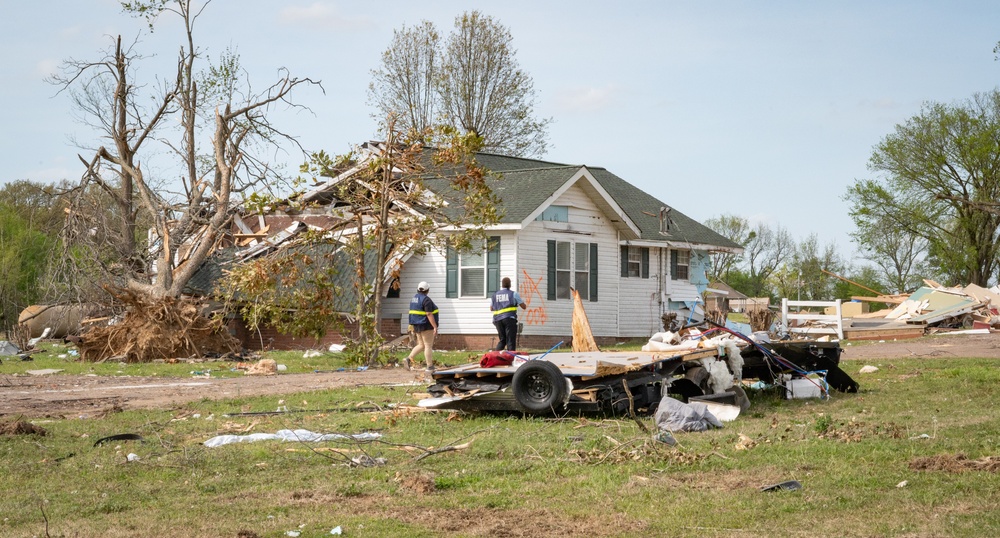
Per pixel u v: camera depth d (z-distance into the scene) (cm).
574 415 1161
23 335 3098
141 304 2428
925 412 1148
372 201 2248
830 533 596
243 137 2928
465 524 641
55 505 719
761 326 3125
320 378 1847
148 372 2050
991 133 5391
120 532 633
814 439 941
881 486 717
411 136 2220
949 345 2484
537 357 1288
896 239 7206
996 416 1077
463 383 1222
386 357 2170
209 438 1038
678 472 801
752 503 680
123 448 974
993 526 590
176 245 2891
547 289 3052
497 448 922
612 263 3294
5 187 6319
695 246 3578
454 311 2994
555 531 621
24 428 1052
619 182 3962
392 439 1001
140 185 2934
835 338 3041
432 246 2373
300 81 2916
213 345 2517
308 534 620
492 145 5216
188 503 722
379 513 676
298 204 2283
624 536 607
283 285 2283
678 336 1354
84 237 2881
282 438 1022
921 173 5631
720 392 1205
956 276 5969
